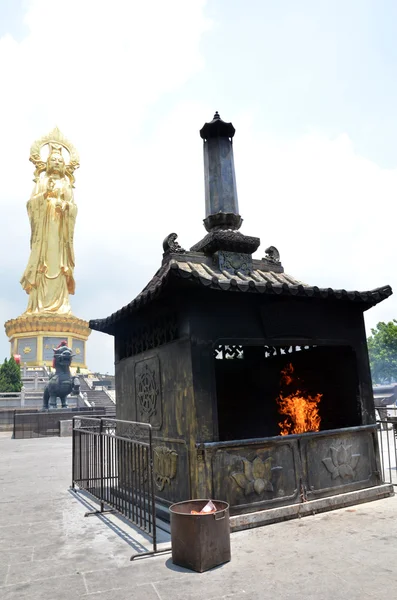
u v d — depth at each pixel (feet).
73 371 146.30
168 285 17.12
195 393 17.01
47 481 29.71
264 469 17.63
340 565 13.33
